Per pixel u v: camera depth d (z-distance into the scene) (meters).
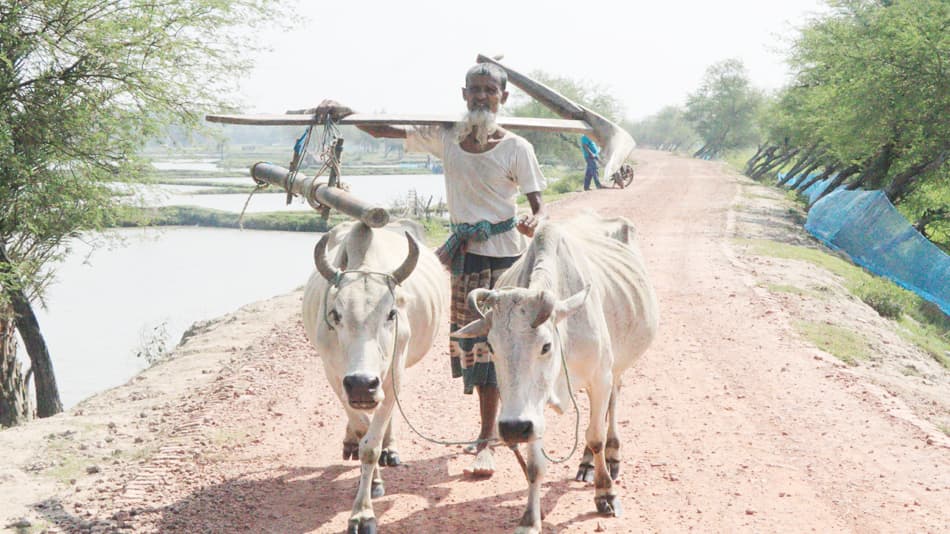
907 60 25.02
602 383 5.19
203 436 7.20
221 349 10.70
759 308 13.10
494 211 5.66
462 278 5.76
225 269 36.81
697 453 6.85
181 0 16.06
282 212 60.66
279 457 6.71
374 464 5.24
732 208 31.14
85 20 15.23
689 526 5.37
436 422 7.62
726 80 115.31
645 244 20.53
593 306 5.06
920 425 7.65
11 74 14.84
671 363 9.89
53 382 16.09
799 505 5.78
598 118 6.05
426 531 5.25
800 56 35.53
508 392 4.31
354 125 5.80
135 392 8.99
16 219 15.37
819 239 25.09
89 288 32.16
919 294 20.62
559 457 6.66
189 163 168.00
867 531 5.36
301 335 11.00
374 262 5.20
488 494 5.86
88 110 15.33
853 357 10.68
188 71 16.41
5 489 6.08
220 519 5.49
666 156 105.00
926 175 26.61
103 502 5.81
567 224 6.31
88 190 15.69
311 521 5.45
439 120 5.69
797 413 8.00
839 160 33.84
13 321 15.76
